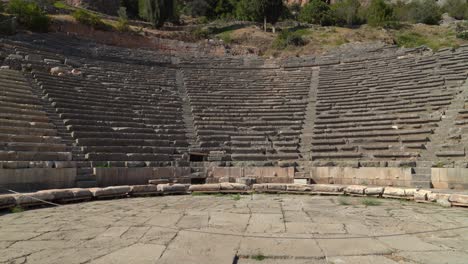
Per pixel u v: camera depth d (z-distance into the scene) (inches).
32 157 488.1
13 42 912.3
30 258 187.6
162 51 1408.7
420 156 628.4
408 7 2174.0
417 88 874.8
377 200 447.2
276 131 809.5
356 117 820.0
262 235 239.0
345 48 1392.7
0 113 553.6
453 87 820.6
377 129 746.8
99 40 1321.4
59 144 549.0
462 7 2150.6
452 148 618.8
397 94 864.9
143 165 618.8
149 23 1737.2
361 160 668.1
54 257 189.2
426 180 564.7
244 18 2059.5
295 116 876.0
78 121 646.5
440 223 285.6
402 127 726.5
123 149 630.5
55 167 494.0
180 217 307.3
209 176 655.1
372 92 915.4
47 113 628.7
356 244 217.8
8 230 255.4
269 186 539.5
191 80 1077.8
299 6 2903.5
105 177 547.5
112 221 288.5
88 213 332.2
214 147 743.1
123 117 740.0
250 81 1109.7
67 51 1053.2
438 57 1021.8
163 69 1133.1
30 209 363.9
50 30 1233.4
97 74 939.3
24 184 454.9
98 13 1659.7
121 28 1418.6
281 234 242.4
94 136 631.2
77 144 588.1
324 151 723.4
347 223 282.7
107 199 452.8
